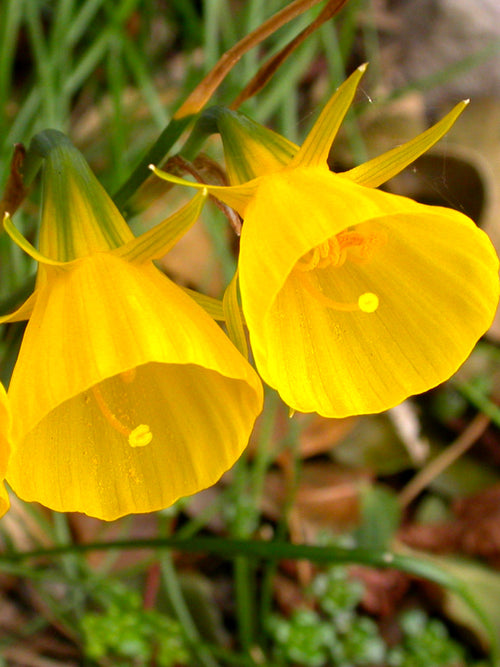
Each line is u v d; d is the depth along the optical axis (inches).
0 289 9.3
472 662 8.9
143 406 5.0
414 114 11.6
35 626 8.6
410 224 5.0
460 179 10.4
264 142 5.2
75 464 5.0
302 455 9.7
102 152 10.7
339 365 5.0
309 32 5.4
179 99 9.9
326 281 5.2
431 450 10.2
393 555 7.2
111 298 4.7
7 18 8.7
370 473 9.8
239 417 4.9
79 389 4.4
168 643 8.2
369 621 8.9
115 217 5.1
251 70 9.5
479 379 10.2
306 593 9.0
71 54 11.2
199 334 4.6
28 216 9.7
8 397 4.5
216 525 9.5
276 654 8.6
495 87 13.0
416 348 5.0
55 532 8.7
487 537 9.5
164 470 5.0
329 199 4.6
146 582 9.0
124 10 9.2
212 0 9.2
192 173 5.5
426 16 13.3
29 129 9.7
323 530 9.4
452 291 4.9
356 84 4.7
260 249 4.6
